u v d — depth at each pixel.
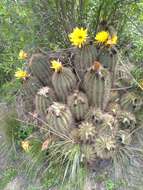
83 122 0.78
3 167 0.83
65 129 0.77
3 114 0.88
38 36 0.88
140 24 0.89
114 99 0.82
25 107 0.87
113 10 0.83
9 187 0.79
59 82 0.78
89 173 0.78
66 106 0.78
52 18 0.85
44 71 0.84
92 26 0.85
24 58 0.86
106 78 0.76
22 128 0.85
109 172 0.77
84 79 0.78
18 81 0.90
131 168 0.77
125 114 0.79
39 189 0.77
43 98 0.79
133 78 0.81
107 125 0.76
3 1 0.86
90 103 0.80
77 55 0.81
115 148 0.77
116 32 0.84
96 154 0.76
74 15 0.84
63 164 0.78
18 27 0.88
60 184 0.77
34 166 0.80
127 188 0.75
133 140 0.81
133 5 0.84
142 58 0.89
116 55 0.80
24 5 0.85
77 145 0.77
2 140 0.86
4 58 0.95
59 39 0.88
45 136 0.81
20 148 0.84
